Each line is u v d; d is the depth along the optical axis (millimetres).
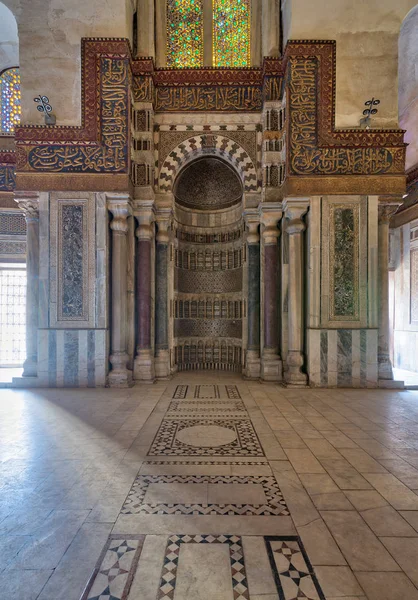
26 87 7039
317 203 7008
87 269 7027
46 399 6066
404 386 6949
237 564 2117
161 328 8141
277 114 7695
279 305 7824
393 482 3141
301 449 3887
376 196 6984
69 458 3631
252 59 8164
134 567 2088
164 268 8203
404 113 8961
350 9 6969
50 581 1970
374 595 1892
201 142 8102
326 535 2393
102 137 7051
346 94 7012
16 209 8734
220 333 9734
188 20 8352
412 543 2314
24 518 2570
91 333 7000
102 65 7062
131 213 7484
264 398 6188
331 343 6984
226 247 9727
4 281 9859
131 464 3496
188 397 6258
